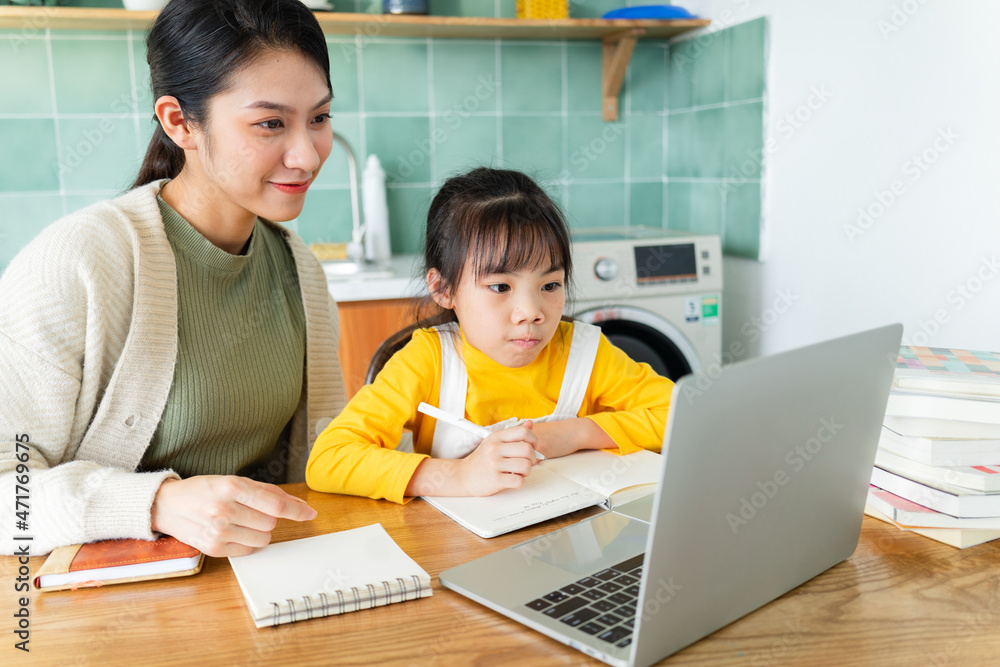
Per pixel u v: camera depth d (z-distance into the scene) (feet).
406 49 8.16
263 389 3.40
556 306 3.34
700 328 7.55
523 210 3.25
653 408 3.52
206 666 1.83
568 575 2.22
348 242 8.36
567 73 8.66
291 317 3.66
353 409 3.30
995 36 4.74
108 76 7.49
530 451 2.83
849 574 2.30
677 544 1.73
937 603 2.12
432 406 3.31
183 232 3.14
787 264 7.06
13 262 2.86
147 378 2.98
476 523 2.60
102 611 2.10
